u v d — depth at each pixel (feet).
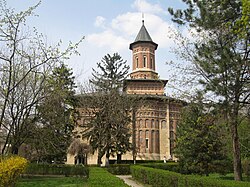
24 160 47.91
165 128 172.55
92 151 127.65
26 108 64.90
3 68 62.18
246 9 29.53
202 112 48.34
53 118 74.02
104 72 145.59
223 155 86.58
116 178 38.73
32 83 67.77
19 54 62.64
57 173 108.06
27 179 83.87
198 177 43.21
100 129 116.78
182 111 89.10
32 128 67.92
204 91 39.14
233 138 50.08
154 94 177.78
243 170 94.89
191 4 43.93
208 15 39.19
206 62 38.40
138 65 191.52
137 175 79.82
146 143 166.61
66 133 111.65
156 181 60.95
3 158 45.27
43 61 65.31
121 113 120.06
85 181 78.59
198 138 85.92
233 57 36.29
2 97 63.21
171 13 44.88
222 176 94.89
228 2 37.52
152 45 195.00
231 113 40.34
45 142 76.28
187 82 55.77
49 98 69.97
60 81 71.10
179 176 47.85
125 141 124.36
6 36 59.47
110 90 125.80
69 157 157.48
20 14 59.88
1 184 37.40
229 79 36.45
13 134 63.87
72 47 64.64
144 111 168.96
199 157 86.58
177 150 99.25
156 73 190.19
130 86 178.40
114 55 148.05
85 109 123.65
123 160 148.66
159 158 166.40
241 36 33.76
